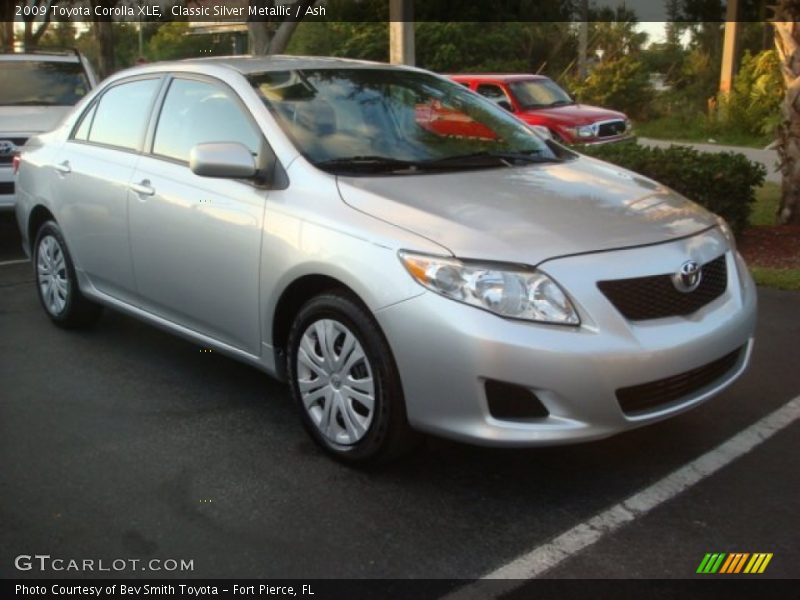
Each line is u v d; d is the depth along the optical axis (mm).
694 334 3680
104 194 5277
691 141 19641
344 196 3984
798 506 3680
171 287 4867
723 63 21203
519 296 3434
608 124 14930
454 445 4246
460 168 4418
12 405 4797
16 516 3633
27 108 9266
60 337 5977
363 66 5195
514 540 3453
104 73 15641
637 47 27109
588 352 3414
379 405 3746
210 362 5473
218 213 4441
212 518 3617
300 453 4199
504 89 15547
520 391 3441
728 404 4719
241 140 4551
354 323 3791
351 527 3549
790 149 8977
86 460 4133
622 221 3859
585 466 4055
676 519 3590
